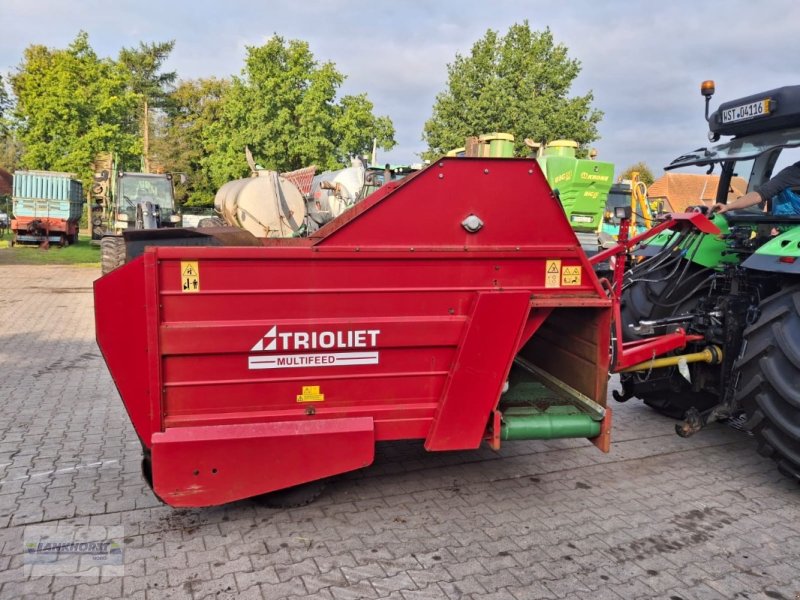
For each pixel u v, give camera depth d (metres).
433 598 2.74
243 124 24.25
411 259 3.12
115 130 27.27
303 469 3.14
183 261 2.88
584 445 4.65
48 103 26.55
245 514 3.47
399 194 3.07
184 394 3.00
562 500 3.74
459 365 3.22
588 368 3.64
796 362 3.50
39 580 2.81
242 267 2.94
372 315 3.12
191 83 47.00
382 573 2.92
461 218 3.16
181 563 2.97
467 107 25.95
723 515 3.58
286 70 23.50
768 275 4.09
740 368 3.88
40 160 27.56
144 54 46.72
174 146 42.34
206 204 42.38
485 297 3.17
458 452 4.45
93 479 3.88
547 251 3.28
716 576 2.96
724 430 5.04
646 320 4.99
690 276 4.70
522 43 25.91
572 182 11.74
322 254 3.01
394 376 3.21
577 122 25.34
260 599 2.71
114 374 2.99
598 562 3.06
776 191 4.11
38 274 16.22
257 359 3.04
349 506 3.60
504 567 3.00
